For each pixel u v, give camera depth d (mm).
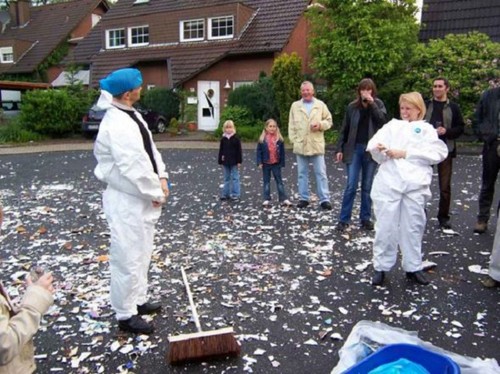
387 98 14141
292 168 10594
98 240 5363
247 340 3092
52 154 14062
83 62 25391
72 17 30375
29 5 32406
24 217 6434
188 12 21344
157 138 17578
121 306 3141
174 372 2750
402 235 3908
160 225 5918
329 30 14445
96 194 8023
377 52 13328
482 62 12773
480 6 15617
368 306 3561
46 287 1826
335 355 2916
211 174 9930
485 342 3035
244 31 20078
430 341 3049
